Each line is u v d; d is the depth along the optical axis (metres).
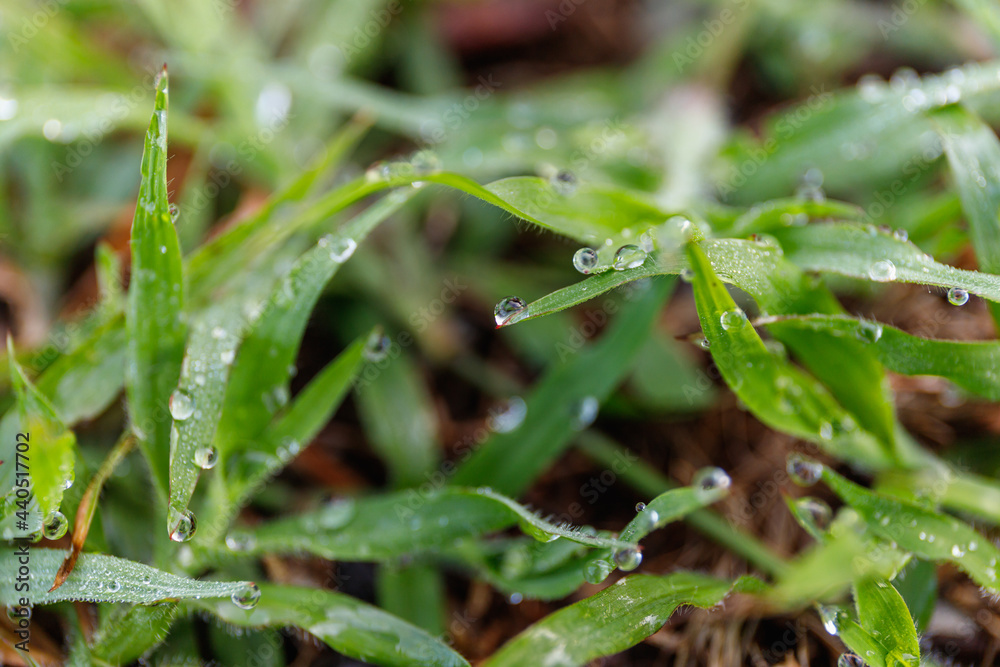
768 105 0.36
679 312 0.33
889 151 0.32
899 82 0.32
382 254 0.33
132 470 0.30
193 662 0.29
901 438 0.30
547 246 0.34
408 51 0.37
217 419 0.28
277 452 0.29
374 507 0.29
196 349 0.28
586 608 0.28
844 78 0.36
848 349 0.29
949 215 0.31
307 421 0.29
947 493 0.29
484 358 0.33
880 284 0.32
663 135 0.34
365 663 0.29
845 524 0.29
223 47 0.33
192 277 0.30
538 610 0.30
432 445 0.31
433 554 0.30
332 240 0.29
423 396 0.32
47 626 0.29
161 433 0.28
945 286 0.28
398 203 0.29
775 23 0.36
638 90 0.36
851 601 0.29
